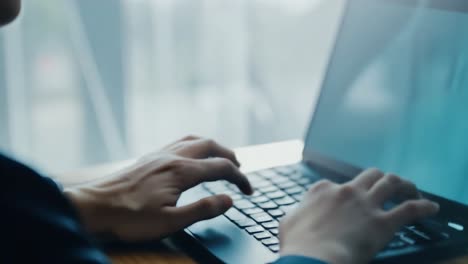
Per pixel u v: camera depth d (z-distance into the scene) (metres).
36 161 1.33
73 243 0.38
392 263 0.56
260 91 1.33
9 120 1.29
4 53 1.25
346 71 0.82
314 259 0.49
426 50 0.71
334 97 0.83
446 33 0.69
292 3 1.26
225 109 1.33
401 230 0.61
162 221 0.63
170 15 1.25
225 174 0.69
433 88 0.70
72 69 1.28
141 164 0.69
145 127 1.31
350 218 0.55
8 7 0.59
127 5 1.23
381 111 0.76
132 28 1.24
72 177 0.84
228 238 0.61
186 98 1.31
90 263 0.38
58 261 0.37
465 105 0.66
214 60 1.30
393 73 0.75
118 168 0.88
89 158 1.34
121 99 1.29
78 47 1.27
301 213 0.57
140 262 0.60
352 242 0.52
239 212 0.67
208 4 1.26
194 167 0.67
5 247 0.36
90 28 1.25
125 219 0.63
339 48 0.84
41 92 1.29
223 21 1.28
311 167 0.83
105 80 1.28
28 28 1.24
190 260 0.61
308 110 1.31
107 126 1.32
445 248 0.59
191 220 0.63
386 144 0.74
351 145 0.79
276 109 1.33
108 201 0.64
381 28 0.78
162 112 1.31
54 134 1.33
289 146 0.96
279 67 1.31
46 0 1.24
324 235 0.53
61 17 1.25
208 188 0.76
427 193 0.68
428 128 0.69
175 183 0.66
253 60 1.31
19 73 1.27
